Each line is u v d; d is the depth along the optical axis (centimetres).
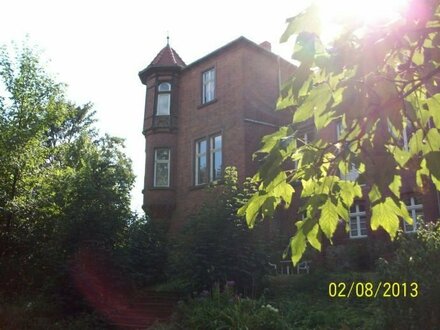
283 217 1728
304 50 206
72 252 1328
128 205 1520
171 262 1423
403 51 228
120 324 1214
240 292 1216
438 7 202
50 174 1638
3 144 1591
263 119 1952
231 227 1260
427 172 239
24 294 1260
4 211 1391
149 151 2180
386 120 222
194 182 2041
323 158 252
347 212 263
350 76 214
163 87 2248
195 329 938
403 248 634
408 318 591
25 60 1714
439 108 238
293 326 878
